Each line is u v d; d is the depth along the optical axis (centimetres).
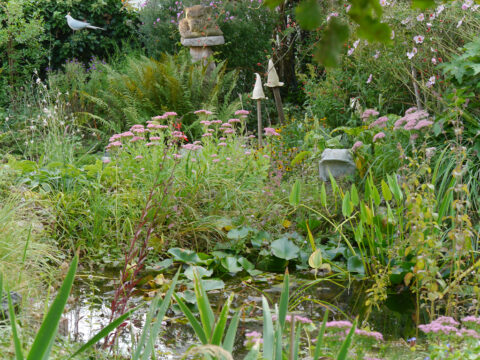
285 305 185
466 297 390
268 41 1197
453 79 561
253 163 617
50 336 144
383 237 467
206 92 982
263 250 495
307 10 72
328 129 722
